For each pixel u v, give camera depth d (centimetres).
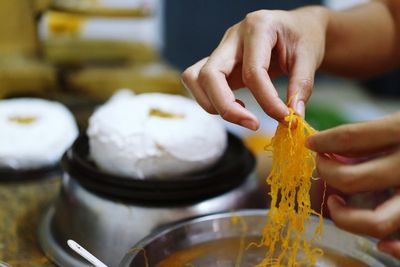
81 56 117
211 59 52
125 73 111
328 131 46
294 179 51
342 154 47
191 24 158
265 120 104
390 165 46
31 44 119
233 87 55
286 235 54
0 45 117
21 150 73
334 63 69
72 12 108
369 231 46
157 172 59
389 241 48
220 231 57
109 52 119
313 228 56
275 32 54
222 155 64
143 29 123
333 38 66
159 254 53
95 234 57
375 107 150
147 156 59
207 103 51
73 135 80
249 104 130
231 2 158
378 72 74
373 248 54
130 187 57
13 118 79
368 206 50
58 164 75
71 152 62
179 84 112
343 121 117
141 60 123
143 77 110
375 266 53
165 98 67
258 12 55
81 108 100
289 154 51
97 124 62
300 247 55
